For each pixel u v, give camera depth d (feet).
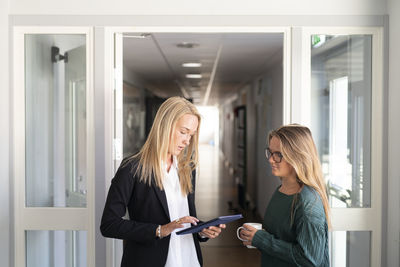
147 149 6.89
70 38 10.44
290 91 10.49
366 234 10.67
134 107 25.41
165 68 22.74
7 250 10.30
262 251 6.73
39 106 10.59
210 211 25.05
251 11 10.32
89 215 10.44
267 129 22.35
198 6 10.30
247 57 18.35
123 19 10.28
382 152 10.43
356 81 10.68
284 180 6.62
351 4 10.37
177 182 7.23
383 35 10.34
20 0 10.28
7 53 10.23
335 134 10.74
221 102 63.62
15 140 10.41
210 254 16.47
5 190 10.14
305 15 10.34
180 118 6.85
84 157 10.54
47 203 10.60
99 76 10.35
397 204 9.98
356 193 10.80
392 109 10.21
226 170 46.91
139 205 6.85
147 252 6.74
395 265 10.06
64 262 10.61
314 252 5.90
